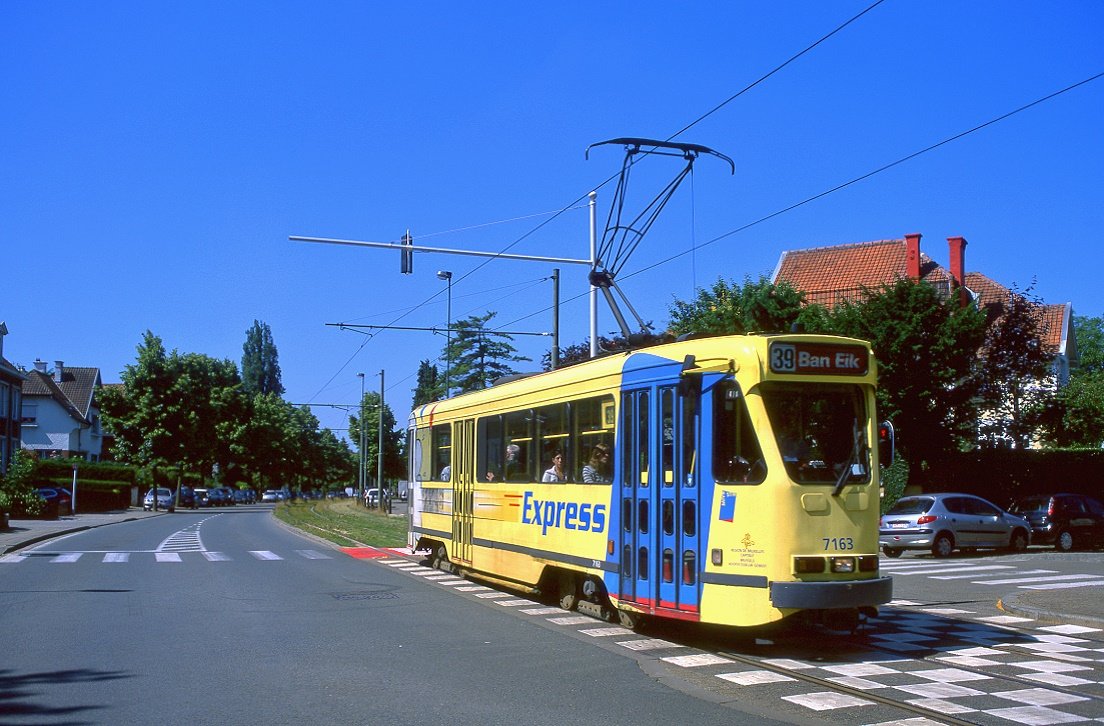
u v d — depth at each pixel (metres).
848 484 9.97
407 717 7.48
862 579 9.85
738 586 9.71
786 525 9.63
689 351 10.59
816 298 43.50
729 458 9.99
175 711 7.67
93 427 82.75
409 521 20.70
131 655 10.01
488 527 15.63
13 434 58.69
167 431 65.75
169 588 15.89
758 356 9.96
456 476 17.41
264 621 12.36
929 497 24.84
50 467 57.75
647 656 10.01
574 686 8.59
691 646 10.59
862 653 10.18
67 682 8.72
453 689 8.47
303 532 31.95
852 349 10.30
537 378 14.23
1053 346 32.31
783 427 9.92
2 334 58.03
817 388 10.16
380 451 55.75
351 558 22.28
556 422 13.35
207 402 67.69
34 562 20.94
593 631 11.58
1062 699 8.12
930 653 10.19
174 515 53.75
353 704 7.90
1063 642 10.90
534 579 13.76
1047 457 31.77
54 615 12.81
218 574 18.25
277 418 90.81
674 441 10.58
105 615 12.82
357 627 11.89
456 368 43.91
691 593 10.17
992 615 13.12
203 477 71.69
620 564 11.41
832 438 10.13
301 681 8.77
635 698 8.14
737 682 8.77
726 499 9.91
